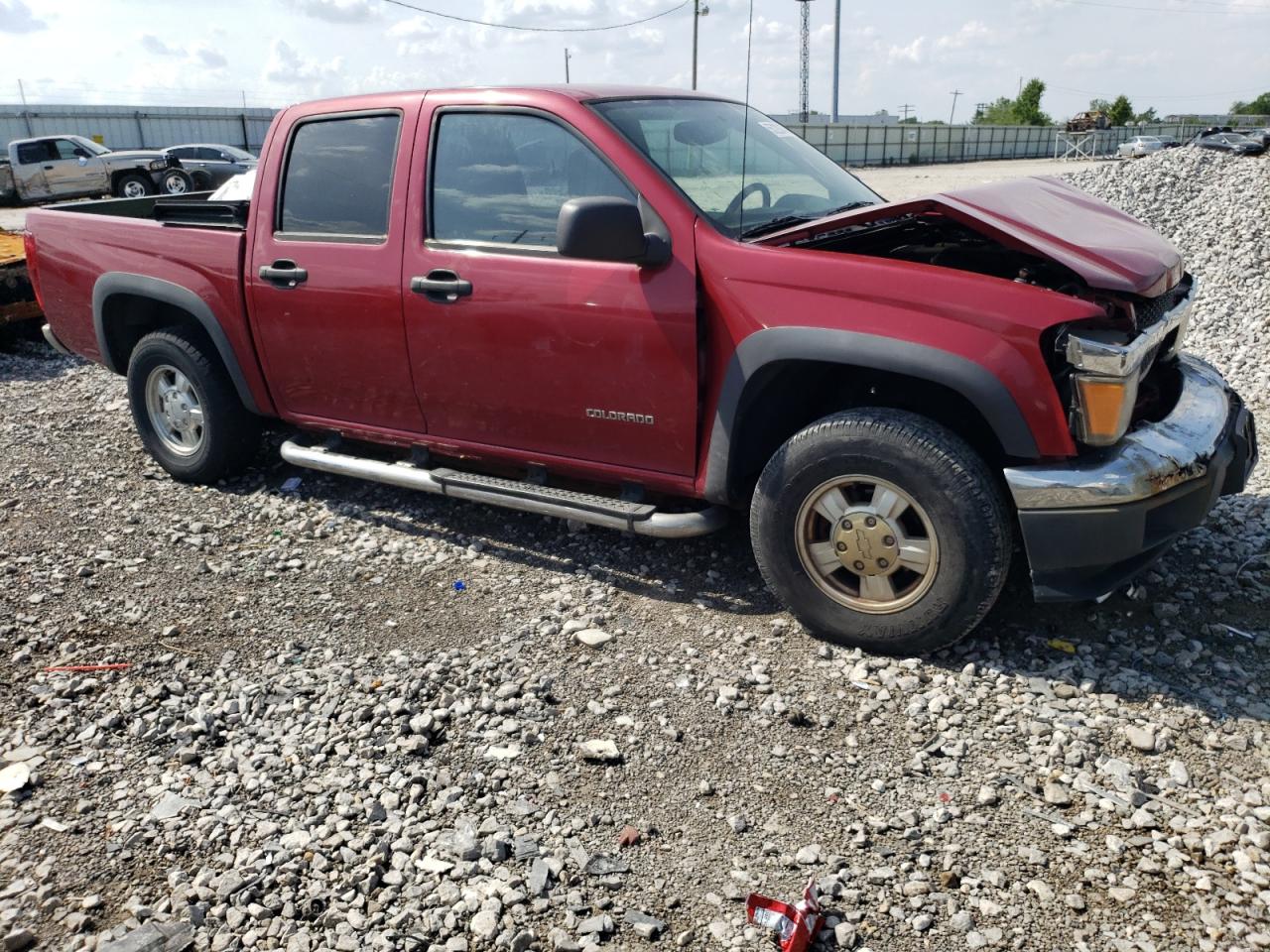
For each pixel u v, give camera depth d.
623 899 2.51
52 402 7.21
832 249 3.82
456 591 4.19
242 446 5.33
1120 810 2.77
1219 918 2.39
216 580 4.34
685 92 4.52
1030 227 3.40
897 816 2.78
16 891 2.56
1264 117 74.31
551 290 3.87
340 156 4.48
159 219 5.22
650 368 3.74
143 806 2.89
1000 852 2.64
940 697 3.30
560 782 2.96
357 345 4.47
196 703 3.41
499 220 4.05
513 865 2.63
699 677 3.49
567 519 4.55
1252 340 7.43
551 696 3.39
